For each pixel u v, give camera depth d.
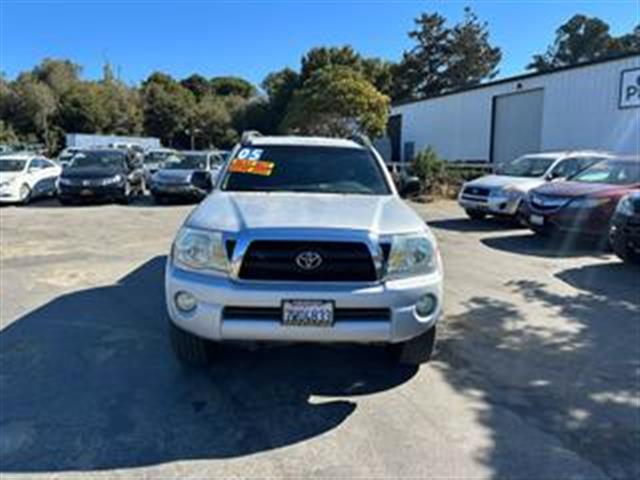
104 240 10.79
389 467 3.31
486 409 4.02
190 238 4.09
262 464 3.34
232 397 4.17
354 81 33.72
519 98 26.19
